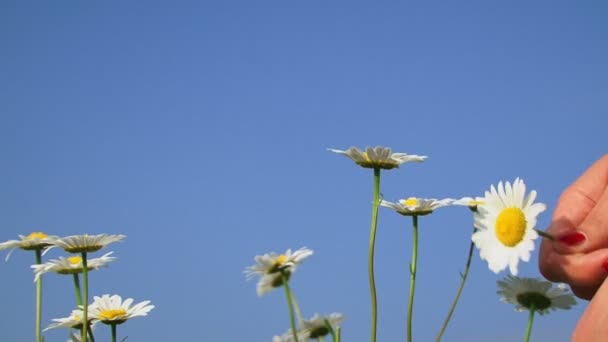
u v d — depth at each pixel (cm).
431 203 91
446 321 87
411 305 87
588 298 83
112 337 92
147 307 93
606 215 81
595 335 77
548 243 83
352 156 88
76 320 93
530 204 82
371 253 86
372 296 86
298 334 84
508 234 81
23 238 102
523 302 88
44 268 98
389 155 88
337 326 84
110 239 92
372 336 85
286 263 84
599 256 81
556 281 83
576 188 83
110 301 94
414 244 90
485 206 83
